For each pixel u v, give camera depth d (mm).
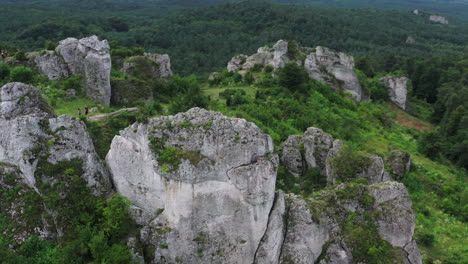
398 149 44969
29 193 20078
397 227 21766
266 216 20359
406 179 38531
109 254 18234
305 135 33094
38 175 19469
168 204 19844
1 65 35062
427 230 31094
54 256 18375
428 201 36031
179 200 19531
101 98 36062
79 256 18422
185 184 19375
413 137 54719
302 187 30656
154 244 19703
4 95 21078
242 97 45781
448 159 49656
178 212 19625
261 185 19578
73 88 36094
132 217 20234
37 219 19547
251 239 20297
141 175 20375
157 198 20344
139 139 20406
